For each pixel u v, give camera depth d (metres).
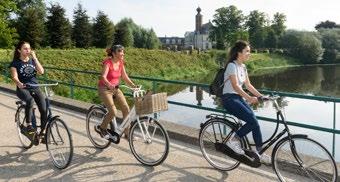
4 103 10.04
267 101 4.47
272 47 110.38
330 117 18.48
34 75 5.59
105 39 56.69
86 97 21.61
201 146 5.37
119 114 7.82
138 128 5.69
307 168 4.46
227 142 4.91
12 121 7.98
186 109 14.94
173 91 28.33
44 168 5.30
